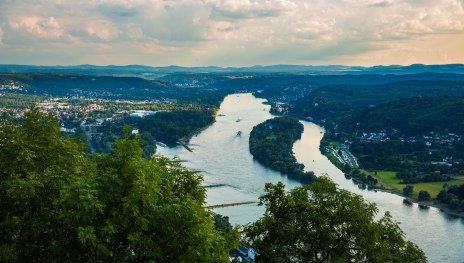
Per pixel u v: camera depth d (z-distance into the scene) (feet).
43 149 118.21
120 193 96.37
